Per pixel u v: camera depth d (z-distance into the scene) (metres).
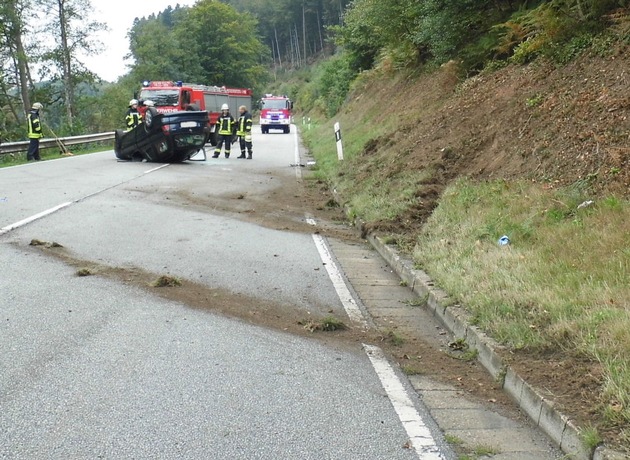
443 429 3.92
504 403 4.30
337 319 5.92
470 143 11.16
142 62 68.12
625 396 3.65
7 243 8.31
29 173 16.14
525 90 11.09
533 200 7.62
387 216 9.64
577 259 5.81
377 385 4.54
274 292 6.74
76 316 5.70
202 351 5.01
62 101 43.44
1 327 5.37
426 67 21.34
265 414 4.01
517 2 14.77
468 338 5.25
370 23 23.33
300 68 108.88
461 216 8.35
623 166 7.06
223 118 22.36
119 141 20.50
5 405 4.02
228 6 78.12
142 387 4.32
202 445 3.60
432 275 6.80
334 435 3.79
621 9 10.20
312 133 35.97
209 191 13.76
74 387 4.29
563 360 4.35
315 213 11.84
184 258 7.93
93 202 11.66
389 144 15.06
